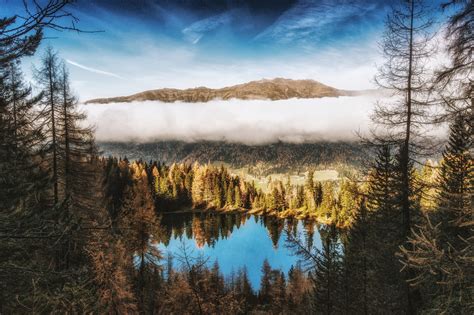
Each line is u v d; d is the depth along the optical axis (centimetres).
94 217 1825
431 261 533
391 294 1401
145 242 2241
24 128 1067
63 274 514
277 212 11125
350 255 1802
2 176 718
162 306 1867
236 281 5562
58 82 1827
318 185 11212
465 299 529
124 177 7575
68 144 1889
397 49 1141
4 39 346
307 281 3384
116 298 1340
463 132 678
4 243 488
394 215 1291
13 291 499
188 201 11269
